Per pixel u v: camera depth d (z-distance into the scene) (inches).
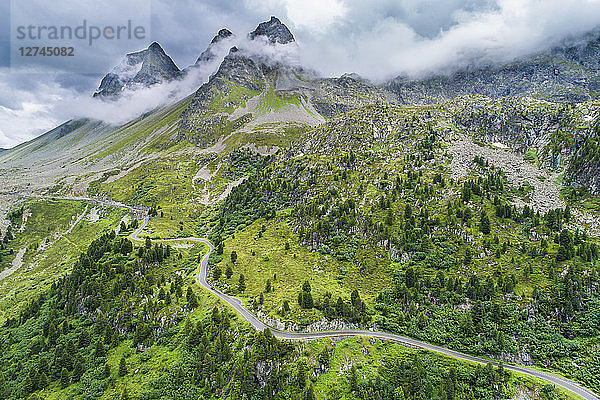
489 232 7504.9
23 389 5502.0
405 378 4719.5
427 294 6402.6
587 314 5610.2
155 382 5177.2
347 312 5895.7
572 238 7032.5
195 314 6314.0
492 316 5757.9
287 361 5029.5
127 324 6378.0
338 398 4596.5
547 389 4480.8
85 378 5502.0
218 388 4940.9
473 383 4675.2
